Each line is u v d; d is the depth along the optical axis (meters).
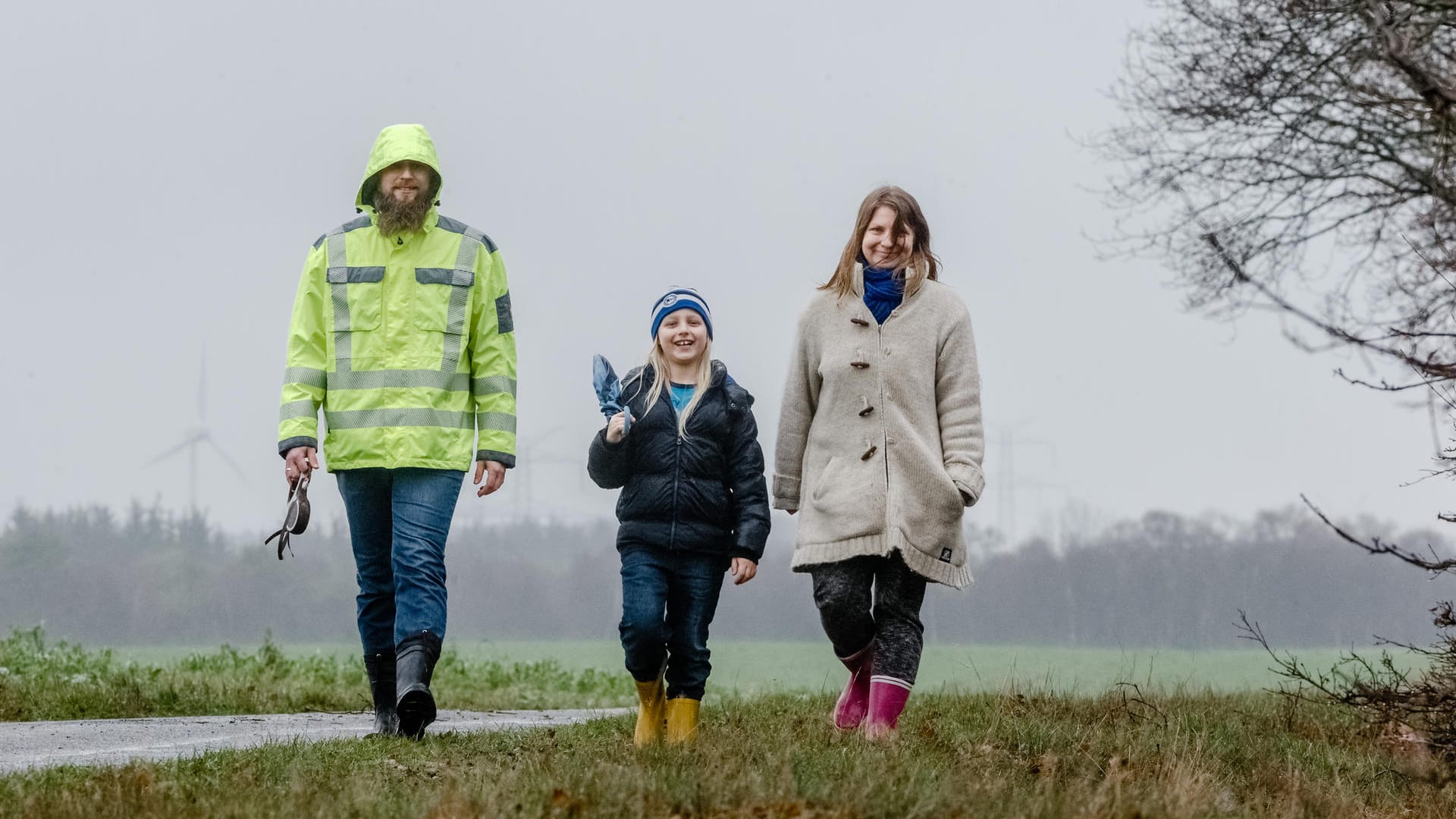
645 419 11.73
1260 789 9.99
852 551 11.80
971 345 12.34
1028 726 12.20
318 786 8.79
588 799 7.91
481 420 13.33
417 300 13.11
